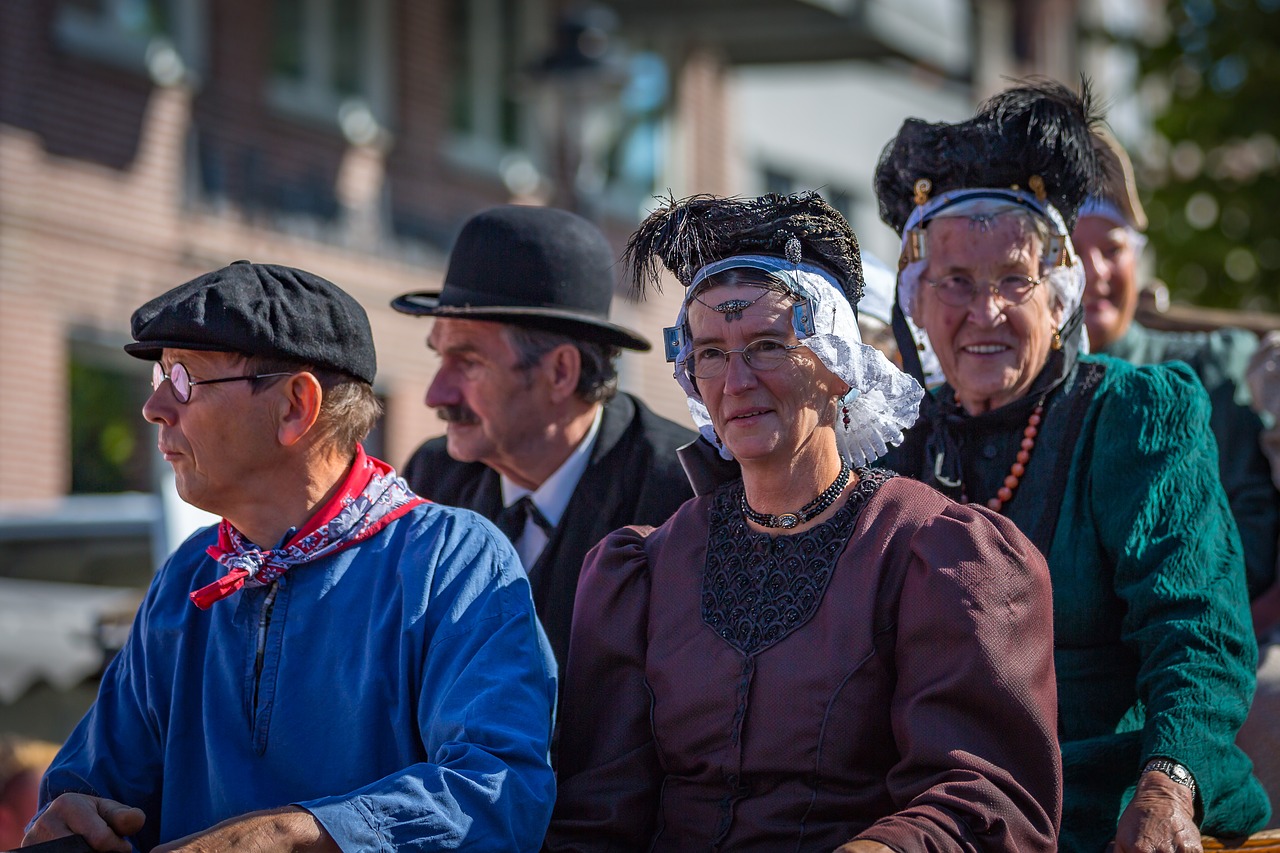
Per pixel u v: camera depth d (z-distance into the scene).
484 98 42.44
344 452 8.95
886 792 8.23
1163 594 9.34
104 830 8.53
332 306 8.84
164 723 9.00
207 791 8.77
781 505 8.66
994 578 8.12
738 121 49.41
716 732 8.52
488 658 8.41
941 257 10.32
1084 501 9.88
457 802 7.87
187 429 8.63
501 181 42.53
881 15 43.44
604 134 42.22
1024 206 10.28
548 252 12.03
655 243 8.95
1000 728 7.97
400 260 39.88
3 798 16.81
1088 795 9.43
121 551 20.36
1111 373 10.17
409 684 8.48
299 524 8.84
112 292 33.72
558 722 9.31
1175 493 9.62
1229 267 29.47
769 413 8.48
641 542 9.38
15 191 31.66
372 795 7.80
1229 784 9.05
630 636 9.03
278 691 8.59
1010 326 10.17
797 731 8.28
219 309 8.55
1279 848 9.42
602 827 8.83
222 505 8.80
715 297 8.54
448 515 8.94
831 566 8.46
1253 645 9.44
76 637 19.17
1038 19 61.78
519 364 11.80
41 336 32.19
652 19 43.25
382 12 39.69
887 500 8.57
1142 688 9.32
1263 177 29.58
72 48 32.88
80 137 33.06
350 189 38.78
